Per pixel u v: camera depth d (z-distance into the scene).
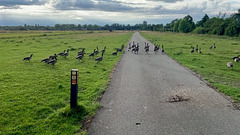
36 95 10.04
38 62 19.47
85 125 7.10
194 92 11.01
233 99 9.91
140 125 7.14
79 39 55.53
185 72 16.16
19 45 35.91
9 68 16.42
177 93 10.80
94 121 7.40
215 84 12.47
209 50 32.56
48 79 13.08
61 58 22.20
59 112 7.98
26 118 7.55
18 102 9.02
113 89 11.32
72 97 8.09
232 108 8.78
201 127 7.05
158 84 12.53
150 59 23.14
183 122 7.42
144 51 31.53
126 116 7.86
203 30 106.06
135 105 9.00
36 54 25.14
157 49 30.44
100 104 9.05
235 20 89.25
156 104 9.17
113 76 14.45
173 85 12.34
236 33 83.81
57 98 9.62
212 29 100.94
